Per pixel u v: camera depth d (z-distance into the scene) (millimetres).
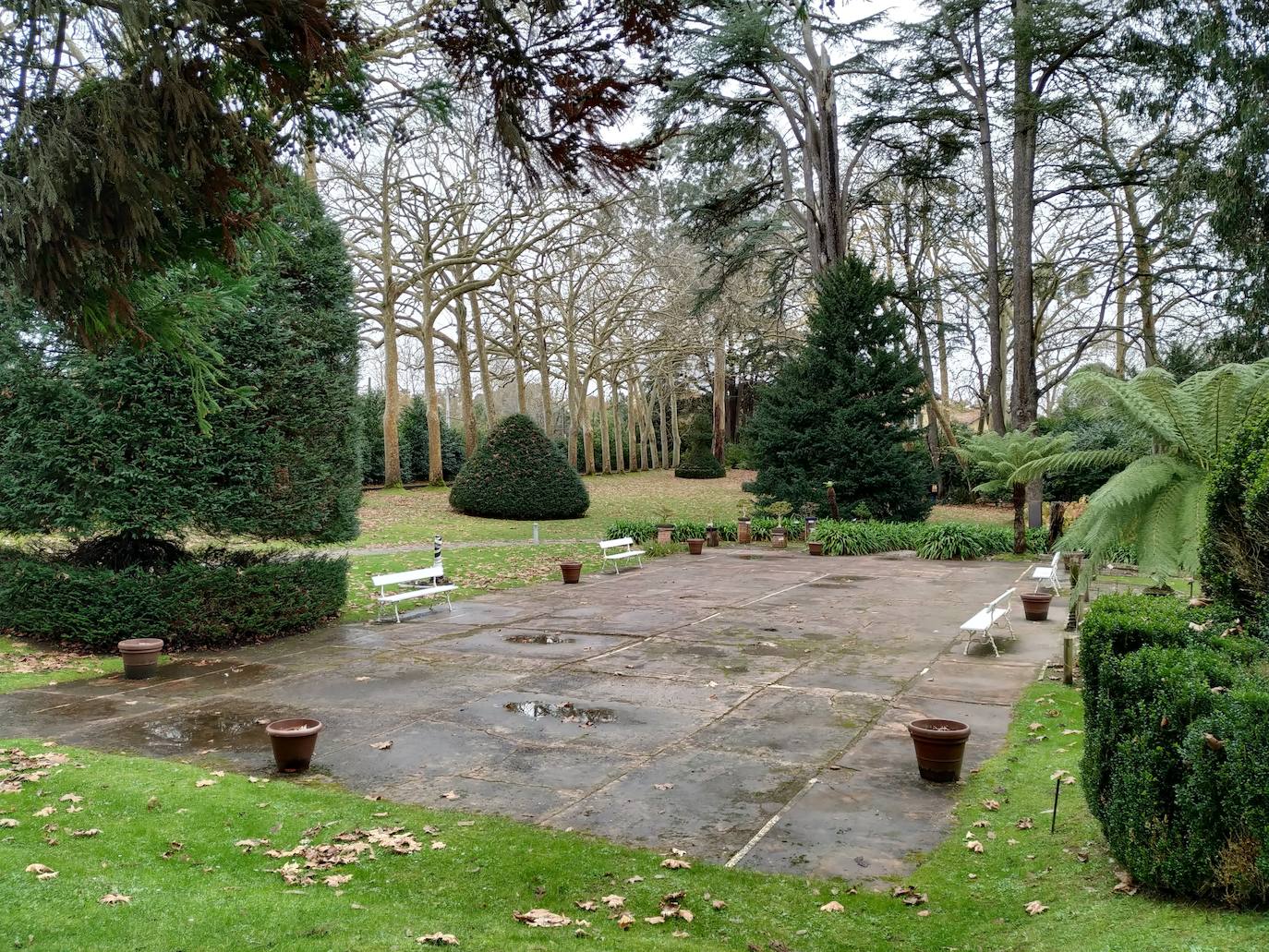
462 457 47688
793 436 27609
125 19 3201
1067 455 7250
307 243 12266
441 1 3762
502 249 33656
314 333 12281
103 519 10672
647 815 5824
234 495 11320
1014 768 6605
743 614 13789
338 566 13188
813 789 6309
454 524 27562
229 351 11164
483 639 11914
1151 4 21078
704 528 24828
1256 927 3461
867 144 29344
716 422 54000
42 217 3125
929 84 27953
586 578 18219
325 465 12281
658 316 43500
